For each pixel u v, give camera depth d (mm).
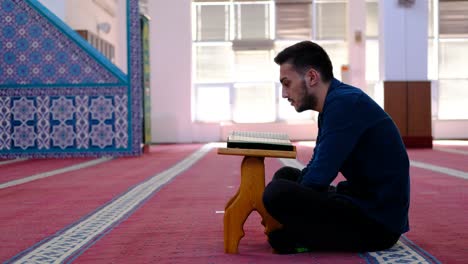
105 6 11148
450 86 12406
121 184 4555
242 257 2041
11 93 7730
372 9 12516
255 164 2090
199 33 12586
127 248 2248
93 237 2492
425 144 9117
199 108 12672
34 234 2596
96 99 7797
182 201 3557
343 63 12461
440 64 12406
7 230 2703
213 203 3447
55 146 7766
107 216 3053
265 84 12586
